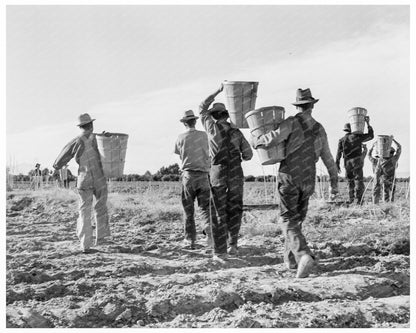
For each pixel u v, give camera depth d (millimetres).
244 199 17750
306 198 7320
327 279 6992
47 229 12375
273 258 8609
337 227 11352
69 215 14891
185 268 7859
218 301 5992
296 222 7211
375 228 10781
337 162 16344
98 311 5703
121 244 10031
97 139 9773
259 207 13539
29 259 8406
